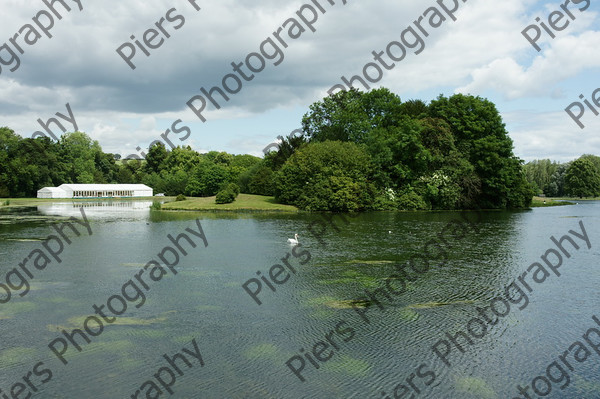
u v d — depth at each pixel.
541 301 19.70
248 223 51.88
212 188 120.31
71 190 120.06
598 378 12.52
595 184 127.94
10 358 13.68
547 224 50.72
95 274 24.39
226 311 18.12
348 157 76.25
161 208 76.06
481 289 21.56
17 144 121.38
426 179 74.81
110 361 13.48
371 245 34.56
